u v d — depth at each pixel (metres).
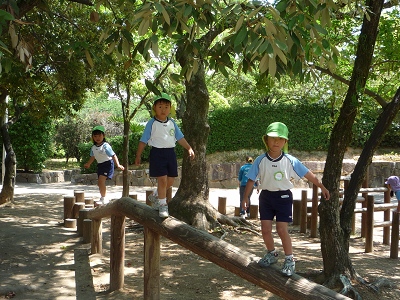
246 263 3.67
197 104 9.69
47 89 13.16
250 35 3.97
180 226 4.44
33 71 10.70
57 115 12.55
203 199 9.74
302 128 19.98
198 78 9.67
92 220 7.52
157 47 3.99
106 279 6.45
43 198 14.29
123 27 4.77
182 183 9.83
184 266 7.27
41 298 5.20
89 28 10.70
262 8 4.12
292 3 4.30
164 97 4.88
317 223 10.37
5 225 9.69
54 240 8.38
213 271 7.02
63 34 10.34
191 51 4.74
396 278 6.95
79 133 26.56
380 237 10.28
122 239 5.94
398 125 20.14
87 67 11.02
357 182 6.42
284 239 3.77
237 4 4.05
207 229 9.41
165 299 5.79
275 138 3.91
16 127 20.81
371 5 6.23
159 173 4.77
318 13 4.36
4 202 12.57
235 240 9.09
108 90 14.27
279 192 3.91
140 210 5.06
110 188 19.25
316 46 4.48
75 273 6.18
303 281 3.31
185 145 5.04
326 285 6.14
